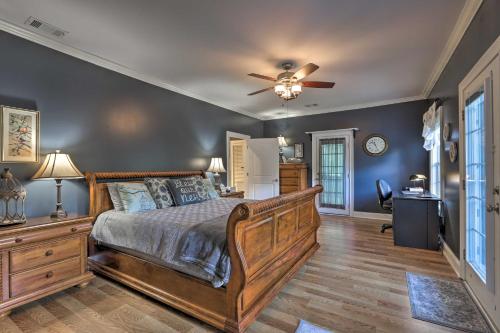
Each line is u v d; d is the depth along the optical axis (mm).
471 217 2494
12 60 2502
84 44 2824
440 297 2305
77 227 2480
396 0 2086
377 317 2016
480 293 2162
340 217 5773
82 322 1984
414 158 5191
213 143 5195
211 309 1933
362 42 2777
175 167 4320
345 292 2406
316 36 2650
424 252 3492
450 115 3129
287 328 1887
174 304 2111
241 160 7141
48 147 2752
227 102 5332
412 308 2135
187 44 2820
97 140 3199
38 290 2209
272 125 6906
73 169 2635
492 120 1870
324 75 3770
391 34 2617
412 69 3555
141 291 2369
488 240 1903
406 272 2846
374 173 5602
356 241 3982
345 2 2105
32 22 2398
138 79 3707
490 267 1882
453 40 2715
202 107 4926
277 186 5793
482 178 2246
